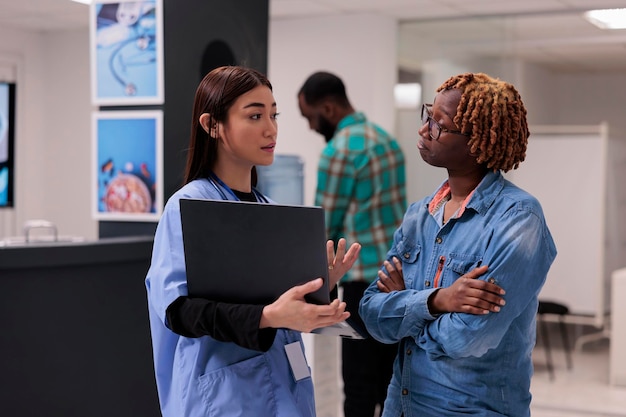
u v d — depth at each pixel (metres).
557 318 8.93
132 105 3.90
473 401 1.75
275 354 1.84
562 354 7.42
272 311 1.61
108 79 3.88
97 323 3.54
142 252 3.64
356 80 5.78
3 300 3.29
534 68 9.10
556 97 10.14
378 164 3.72
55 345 3.42
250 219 1.68
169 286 1.72
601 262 7.76
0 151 6.52
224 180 1.92
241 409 1.75
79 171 6.69
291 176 4.34
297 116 5.96
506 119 1.74
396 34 5.95
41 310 3.38
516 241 1.68
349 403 3.58
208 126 1.86
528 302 1.72
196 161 1.90
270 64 6.05
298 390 1.87
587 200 7.80
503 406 1.76
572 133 8.76
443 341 1.69
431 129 1.81
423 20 5.91
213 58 3.79
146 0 3.74
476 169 1.82
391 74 5.89
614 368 6.06
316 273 1.69
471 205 1.77
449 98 1.78
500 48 5.72
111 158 3.90
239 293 1.69
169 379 1.88
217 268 1.68
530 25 6.36
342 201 3.74
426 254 1.87
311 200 5.91
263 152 1.86
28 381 3.36
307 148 5.93
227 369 1.77
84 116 6.64
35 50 6.67
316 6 5.49
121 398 3.64
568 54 8.22
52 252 3.34
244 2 3.96
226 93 1.83
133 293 3.66
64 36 6.67
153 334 1.87
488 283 1.66
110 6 3.83
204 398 1.75
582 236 7.83
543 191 8.01
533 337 1.83
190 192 1.81
